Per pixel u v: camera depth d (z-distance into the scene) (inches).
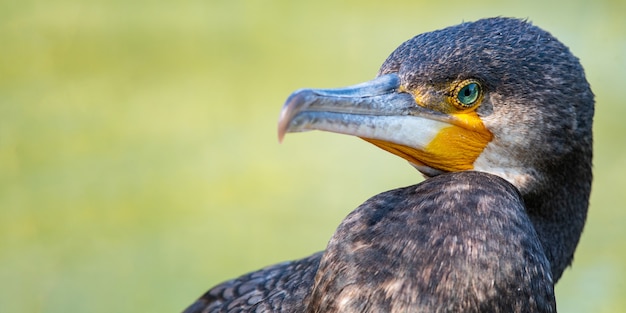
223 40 880.9
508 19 216.8
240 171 603.2
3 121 680.4
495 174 214.5
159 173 600.4
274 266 247.3
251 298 226.1
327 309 187.3
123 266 490.9
